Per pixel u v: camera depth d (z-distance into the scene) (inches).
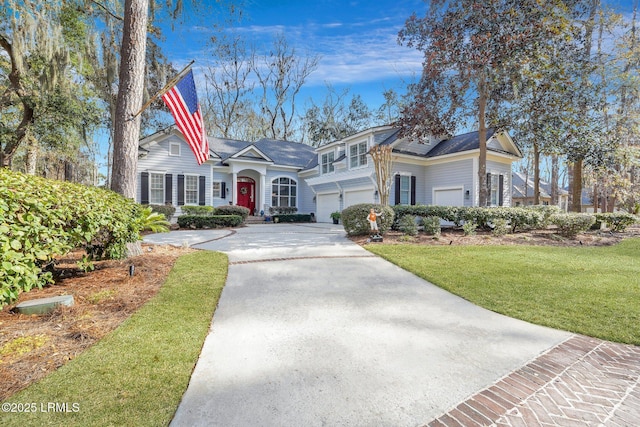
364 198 653.3
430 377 99.8
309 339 126.1
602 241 414.6
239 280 211.9
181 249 319.6
